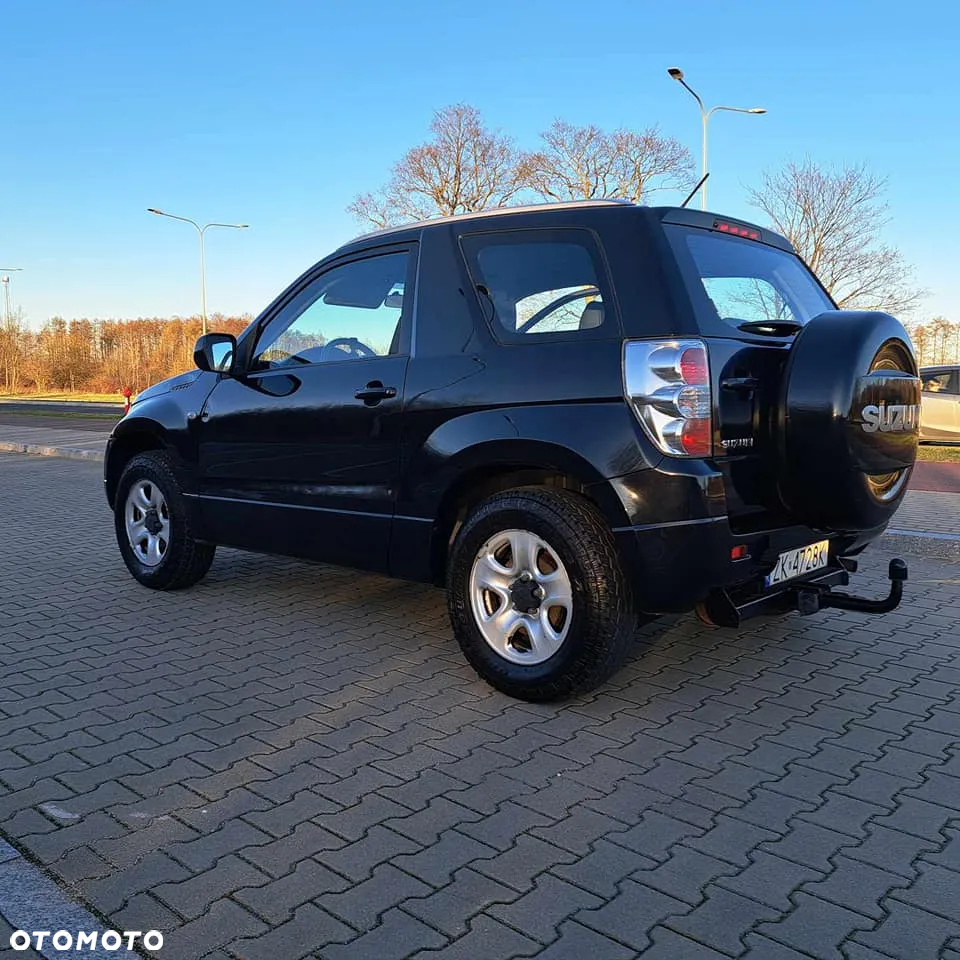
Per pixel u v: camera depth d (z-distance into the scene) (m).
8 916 2.36
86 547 7.50
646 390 3.42
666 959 2.20
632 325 3.53
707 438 3.42
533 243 3.89
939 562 6.83
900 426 3.74
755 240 4.33
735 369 3.57
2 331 68.88
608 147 39.72
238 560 6.84
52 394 63.31
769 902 2.44
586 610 3.56
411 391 4.11
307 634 4.92
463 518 4.21
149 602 5.59
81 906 2.41
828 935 2.30
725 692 4.03
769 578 3.70
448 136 42.03
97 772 3.21
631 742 3.49
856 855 2.68
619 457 3.45
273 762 3.29
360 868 2.59
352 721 3.69
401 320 4.29
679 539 3.38
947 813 2.94
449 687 4.09
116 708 3.82
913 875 2.58
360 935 2.29
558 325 3.75
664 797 3.04
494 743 3.47
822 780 3.17
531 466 3.78
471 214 4.20
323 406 4.50
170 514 5.52
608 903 2.43
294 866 2.60
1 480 12.70
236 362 5.12
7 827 2.81
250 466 4.96
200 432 5.26
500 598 3.91
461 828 2.83
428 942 2.26
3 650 4.61
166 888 2.49
